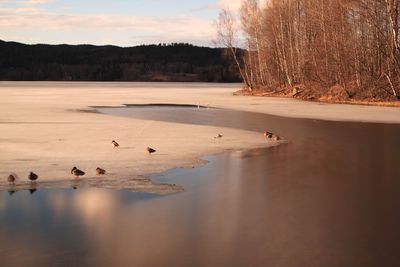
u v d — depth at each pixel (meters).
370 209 11.65
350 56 57.06
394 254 8.73
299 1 71.38
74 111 40.78
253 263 8.35
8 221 10.62
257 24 81.69
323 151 20.55
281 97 70.44
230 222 10.60
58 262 8.42
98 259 8.55
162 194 12.98
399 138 24.89
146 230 10.05
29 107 45.00
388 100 51.75
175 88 121.38
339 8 57.78
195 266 8.24
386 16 52.94
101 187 13.64
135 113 40.56
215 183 14.35
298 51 70.75
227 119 35.31
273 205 12.00
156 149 20.28
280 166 17.09
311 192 13.35
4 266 8.25
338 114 39.66
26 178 14.55
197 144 21.95
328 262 8.38
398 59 50.97
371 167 16.98
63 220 10.69
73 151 19.52
